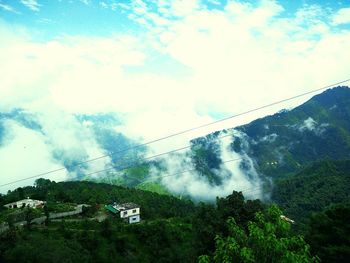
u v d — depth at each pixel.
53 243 48.50
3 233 53.25
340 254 28.47
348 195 136.12
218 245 15.34
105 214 99.25
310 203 138.50
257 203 32.69
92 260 60.91
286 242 14.32
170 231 76.50
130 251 69.31
